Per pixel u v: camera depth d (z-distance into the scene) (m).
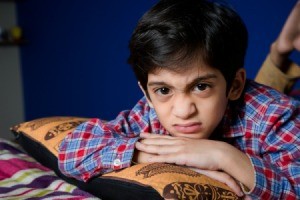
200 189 0.61
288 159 0.72
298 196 0.67
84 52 2.43
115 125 0.86
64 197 0.73
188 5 0.72
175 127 0.68
